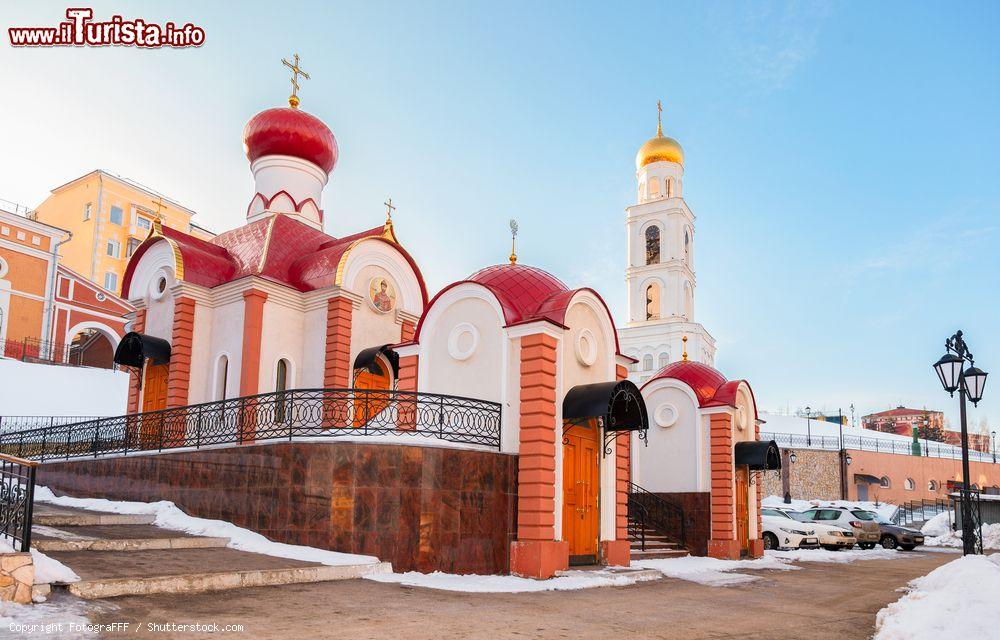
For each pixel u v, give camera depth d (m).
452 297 15.63
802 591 13.88
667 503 22.14
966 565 11.79
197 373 20.67
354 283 21.25
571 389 14.84
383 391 13.71
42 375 36.31
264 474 13.88
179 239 22.30
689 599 12.05
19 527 9.45
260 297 20.25
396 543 12.64
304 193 26.11
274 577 10.45
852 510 29.78
